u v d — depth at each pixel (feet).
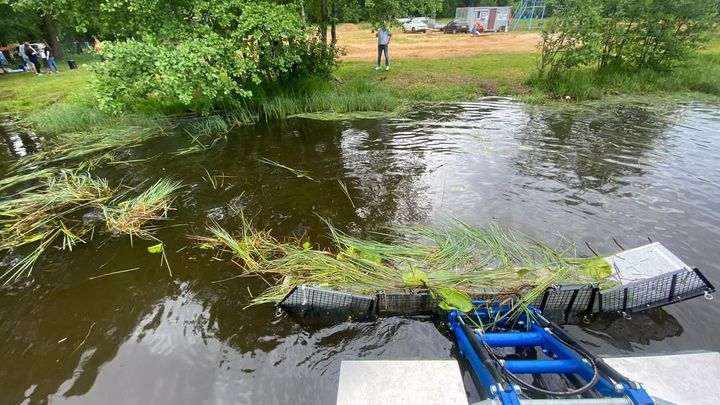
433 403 6.63
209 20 26.81
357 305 9.55
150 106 29.12
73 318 10.00
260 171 19.04
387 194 16.15
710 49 49.21
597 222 13.38
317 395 7.82
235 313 9.93
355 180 17.62
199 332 9.40
